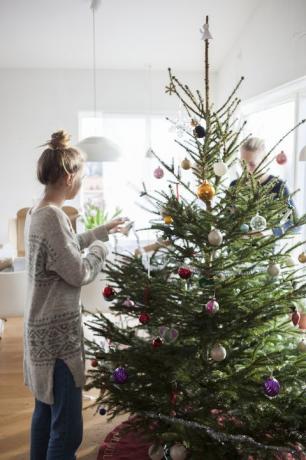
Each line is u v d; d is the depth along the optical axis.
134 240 4.75
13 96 4.90
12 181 5.03
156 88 5.05
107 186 5.19
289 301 1.50
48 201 1.53
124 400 1.59
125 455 1.99
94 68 4.93
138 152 5.18
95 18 3.84
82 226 4.45
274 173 3.64
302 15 2.96
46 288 1.47
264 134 3.95
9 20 3.84
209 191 1.44
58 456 1.50
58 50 4.46
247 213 1.45
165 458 1.74
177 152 5.15
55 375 1.48
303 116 3.23
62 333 1.47
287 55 3.21
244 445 1.44
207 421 1.49
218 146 1.54
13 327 3.74
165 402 1.56
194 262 1.55
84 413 2.43
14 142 4.98
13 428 2.30
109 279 1.69
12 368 2.98
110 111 5.04
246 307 1.53
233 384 1.45
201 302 1.52
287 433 1.49
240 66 4.21
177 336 1.45
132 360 1.58
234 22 4.01
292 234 1.63
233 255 1.53
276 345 1.66
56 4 3.62
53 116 4.99
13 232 4.48
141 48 4.44
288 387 1.54
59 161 1.50
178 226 1.56
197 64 4.87
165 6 3.71
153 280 1.59
